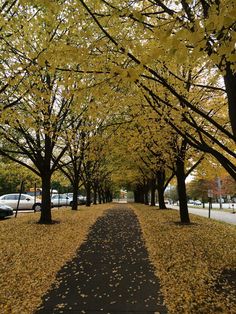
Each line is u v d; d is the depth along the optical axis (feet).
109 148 35.01
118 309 17.25
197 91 29.73
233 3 10.34
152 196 115.75
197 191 215.72
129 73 12.93
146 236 40.14
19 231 39.83
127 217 65.46
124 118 33.45
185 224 49.37
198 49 11.23
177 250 30.94
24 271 23.89
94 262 27.20
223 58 14.06
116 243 35.65
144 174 102.37
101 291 20.03
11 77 21.72
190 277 22.56
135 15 13.29
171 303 18.01
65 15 19.15
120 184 192.34
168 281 21.89
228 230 45.11
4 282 21.42
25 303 18.08
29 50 22.06
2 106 25.07
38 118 29.25
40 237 36.58
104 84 16.71
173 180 93.71
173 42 10.96
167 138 35.55
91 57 15.90
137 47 14.35
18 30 22.25
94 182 125.29
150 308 17.37
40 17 20.26
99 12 18.67
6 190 176.76
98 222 55.62
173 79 24.53
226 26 10.14
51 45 18.85
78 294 19.54
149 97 23.90
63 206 123.03
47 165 48.19
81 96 17.38
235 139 17.79
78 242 36.11
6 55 23.15
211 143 31.01
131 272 24.11
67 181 104.94
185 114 22.67
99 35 19.42
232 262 26.32
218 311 17.03
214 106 31.65
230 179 175.63
